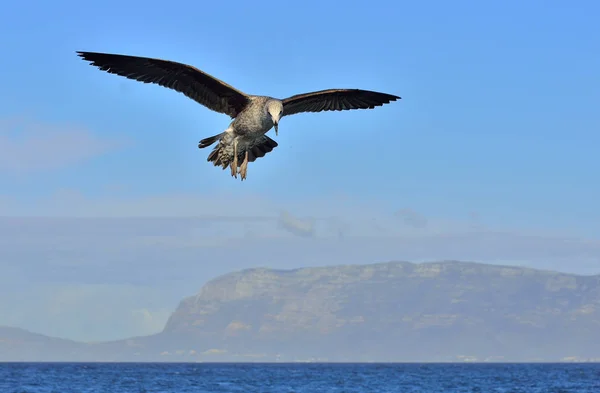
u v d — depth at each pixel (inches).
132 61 592.4
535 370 7327.8
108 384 3735.2
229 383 3937.0
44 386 3486.7
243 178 629.9
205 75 606.5
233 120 624.7
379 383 4040.4
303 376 5187.0
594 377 4968.0
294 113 639.1
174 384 3801.7
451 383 4033.0
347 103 641.6
